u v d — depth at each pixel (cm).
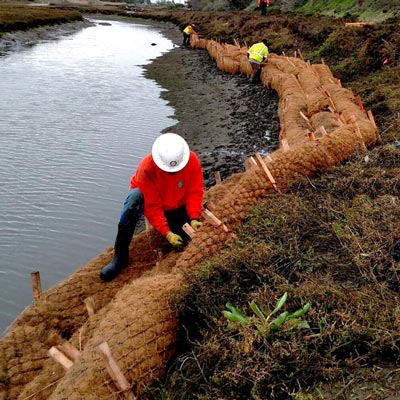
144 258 467
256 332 273
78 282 432
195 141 1016
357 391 243
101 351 258
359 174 499
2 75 1695
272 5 3409
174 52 2506
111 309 318
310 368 256
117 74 1791
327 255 370
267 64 1589
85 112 1242
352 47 1491
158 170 425
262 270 341
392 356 258
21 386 345
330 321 284
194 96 1448
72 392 259
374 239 374
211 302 316
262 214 436
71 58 2158
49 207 738
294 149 520
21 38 2734
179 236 446
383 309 288
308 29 1916
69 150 964
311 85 1120
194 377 273
